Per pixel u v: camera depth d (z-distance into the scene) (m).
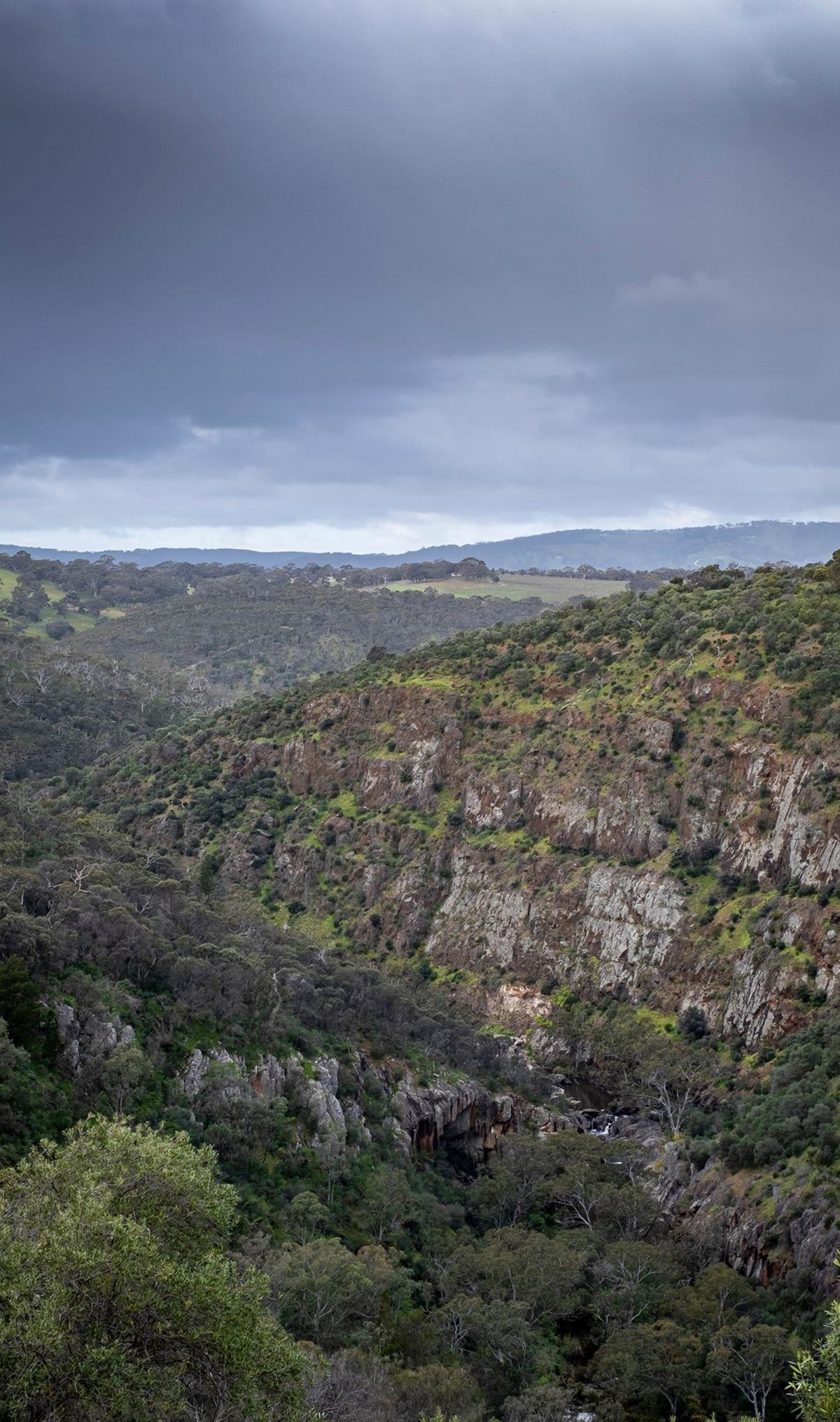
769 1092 89.12
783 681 126.62
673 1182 86.81
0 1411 29.98
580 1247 74.38
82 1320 32.28
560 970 127.31
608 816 133.12
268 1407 35.59
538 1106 103.94
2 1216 36.16
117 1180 37.59
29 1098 59.41
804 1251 67.38
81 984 69.50
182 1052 72.50
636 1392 60.66
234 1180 66.38
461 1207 81.75
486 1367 61.31
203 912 97.44
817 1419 34.12
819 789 113.31
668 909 120.88
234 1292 35.59
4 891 77.25
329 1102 78.62
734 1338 61.81
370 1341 57.00
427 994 126.62
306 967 100.44
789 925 107.88
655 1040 109.94
